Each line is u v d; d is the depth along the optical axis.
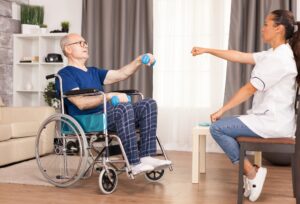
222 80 4.67
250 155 4.52
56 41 5.22
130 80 4.83
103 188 2.64
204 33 4.70
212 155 4.51
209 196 2.63
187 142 4.80
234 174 3.39
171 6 4.79
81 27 5.02
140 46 4.79
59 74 2.89
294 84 2.41
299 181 1.25
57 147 2.93
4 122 4.09
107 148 2.65
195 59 4.72
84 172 2.96
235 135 2.49
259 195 2.59
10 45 5.03
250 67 4.46
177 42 4.80
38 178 3.12
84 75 2.96
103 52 4.86
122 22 4.79
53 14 5.20
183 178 3.20
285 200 2.55
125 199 2.53
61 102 2.78
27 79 5.26
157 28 4.84
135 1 4.77
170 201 2.49
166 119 4.87
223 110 2.52
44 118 4.07
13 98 5.09
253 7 4.44
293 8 4.36
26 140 3.84
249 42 4.46
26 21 5.08
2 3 4.88
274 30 2.46
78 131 2.76
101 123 2.66
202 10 4.68
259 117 2.44
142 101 2.83
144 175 3.29
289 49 2.40
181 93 4.80
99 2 4.92
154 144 2.80
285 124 2.39
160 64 4.85
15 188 2.81
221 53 2.79
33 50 5.29
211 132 2.52
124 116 2.66
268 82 2.38
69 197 2.58
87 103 2.72
